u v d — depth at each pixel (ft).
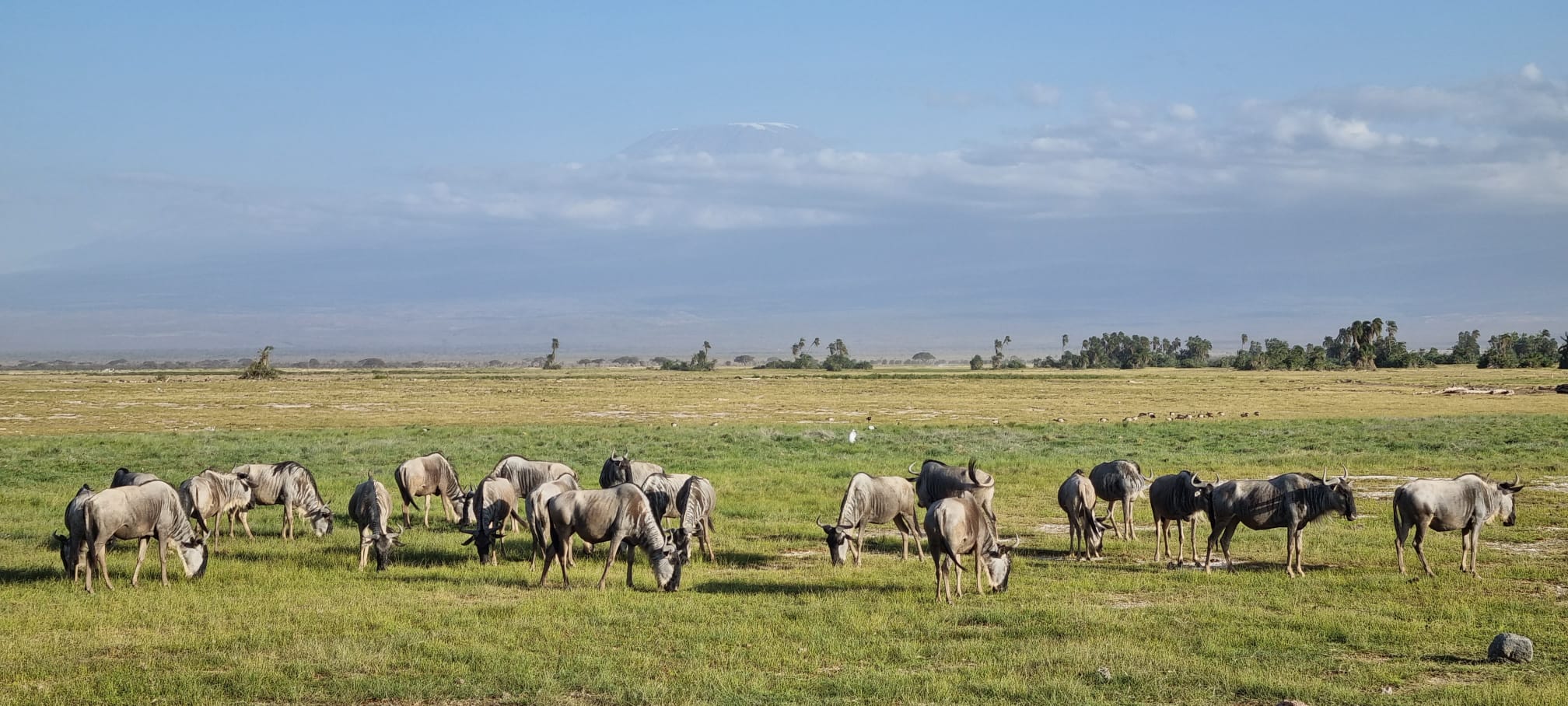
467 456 135.95
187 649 47.34
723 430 178.19
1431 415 215.31
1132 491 76.38
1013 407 262.88
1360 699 40.22
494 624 51.21
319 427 196.85
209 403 278.26
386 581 62.34
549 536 61.36
